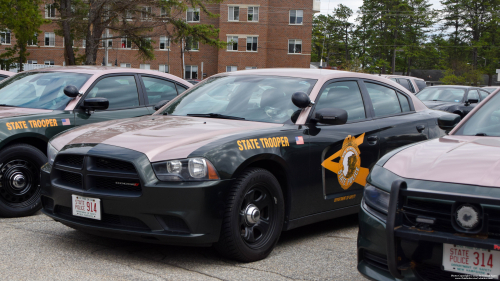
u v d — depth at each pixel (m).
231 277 3.48
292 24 50.66
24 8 24.86
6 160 5.09
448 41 77.62
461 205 2.41
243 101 4.59
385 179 2.85
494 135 3.40
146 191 3.47
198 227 3.48
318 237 4.65
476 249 2.37
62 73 6.29
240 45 50.28
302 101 4.21
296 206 4.15
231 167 3.62
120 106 6.23
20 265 3.65
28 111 5.50
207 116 4.54
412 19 73.81
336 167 4.45
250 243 3.83
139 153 3.59
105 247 4.15
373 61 76.62
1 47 51.56
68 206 3.85
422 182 2.63
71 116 5.64
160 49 52.31
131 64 52.22
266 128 4.08
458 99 15.45
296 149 4.11
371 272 2.82
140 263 3.76
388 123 4.99
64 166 3.91
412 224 2.57
